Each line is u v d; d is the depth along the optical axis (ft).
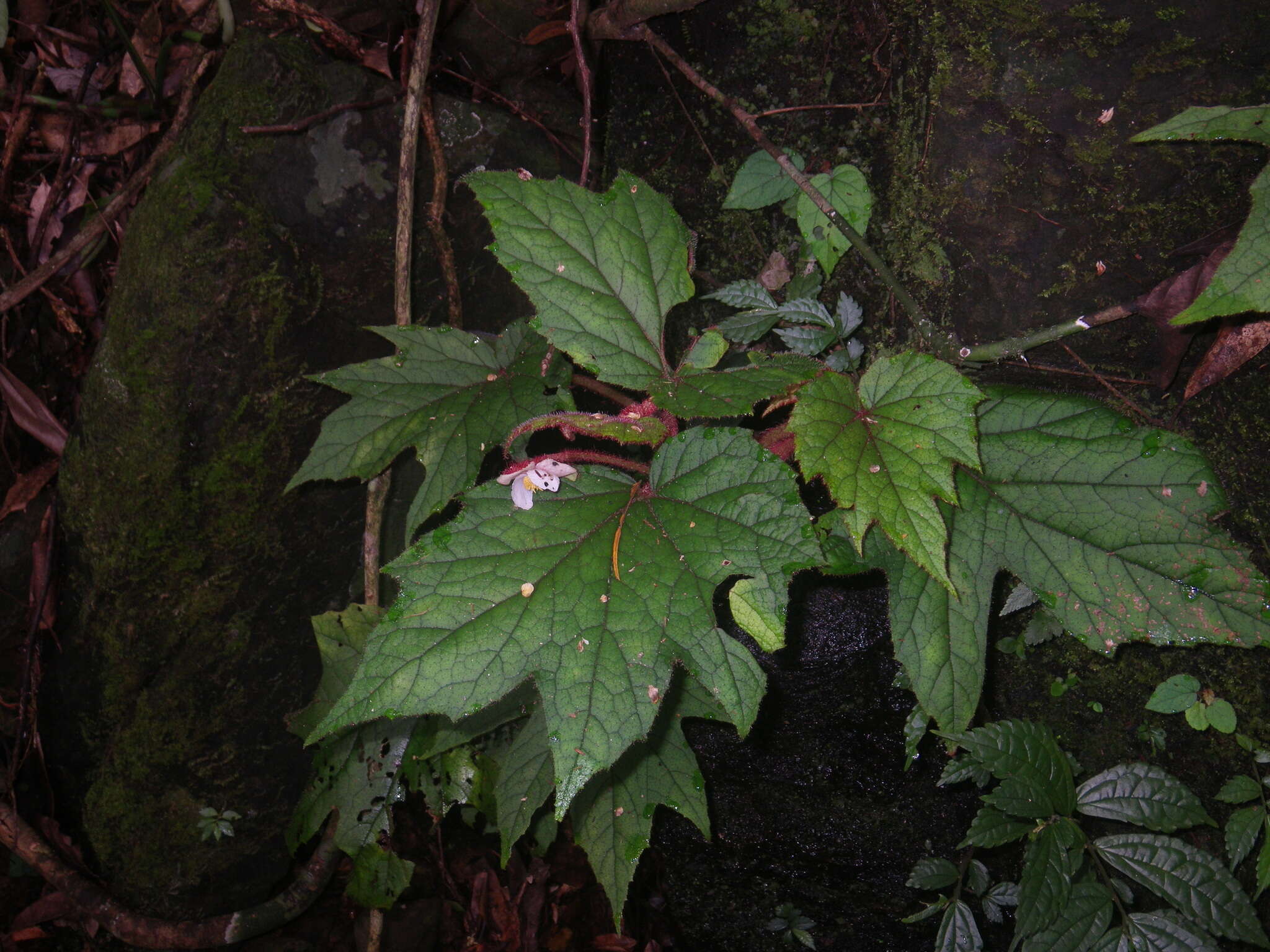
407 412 1.64
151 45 2.24
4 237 2.26
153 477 1.86
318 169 1.87
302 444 1.93
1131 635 1.47
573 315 1.41
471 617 1.22
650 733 1.70
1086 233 1.55
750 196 1.74
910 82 1.61
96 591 1.96
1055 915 1.58
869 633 1.85
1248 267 1.21
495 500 1.30
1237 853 1.56
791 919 2.03
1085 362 1.62
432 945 2.26
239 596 1.97
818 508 1.81
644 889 2.30
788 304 1.72
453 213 2.02
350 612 1.98
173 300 1.79
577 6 1.88
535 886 2.34
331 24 2.03
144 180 2.16
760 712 1.92
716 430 1.34
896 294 1.64
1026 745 1.57
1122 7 1.45
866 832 1.94
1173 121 1.30
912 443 1.32
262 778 2.10
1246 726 1.61
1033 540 1.49
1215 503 1.43
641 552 1.27
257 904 2.16
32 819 2.15
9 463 2.23
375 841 2.02
